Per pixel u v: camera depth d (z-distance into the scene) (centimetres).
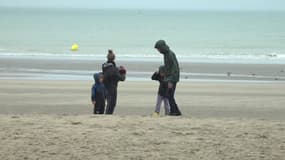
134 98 5866
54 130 2534
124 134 2462
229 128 2652
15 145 2244
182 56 13575
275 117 4494
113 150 2178
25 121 2786
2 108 5081
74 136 2411
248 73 9419
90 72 9262
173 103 3369
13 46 17088
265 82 8038
